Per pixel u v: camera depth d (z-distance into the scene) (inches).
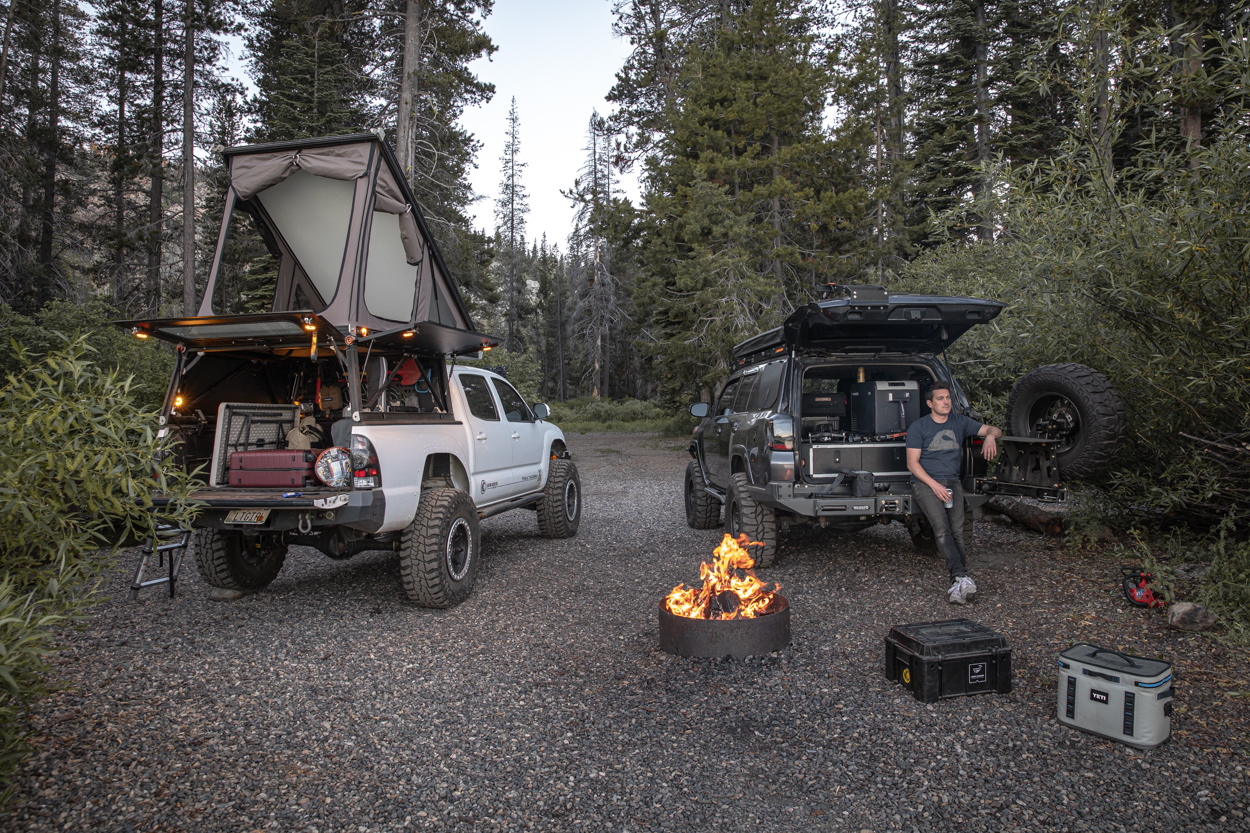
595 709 130.4
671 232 787.4
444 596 196.5
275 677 149.1
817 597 199.3
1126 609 173.0
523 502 276.1
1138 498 214.4
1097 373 195.0
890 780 103.3
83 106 951.0
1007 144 765.9
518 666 153.6
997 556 234.2
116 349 473.7
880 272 756.6
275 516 177.3
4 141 813.9
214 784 105.2
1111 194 198.2
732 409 289.3
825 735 117.9
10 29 797.2
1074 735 115.7
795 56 775.7
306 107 677.9
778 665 149.5
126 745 118.0
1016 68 802.2
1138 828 90.0
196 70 820.0
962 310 210.1
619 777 106.0
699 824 93.4
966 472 209.6
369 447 181.5
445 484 222.1
